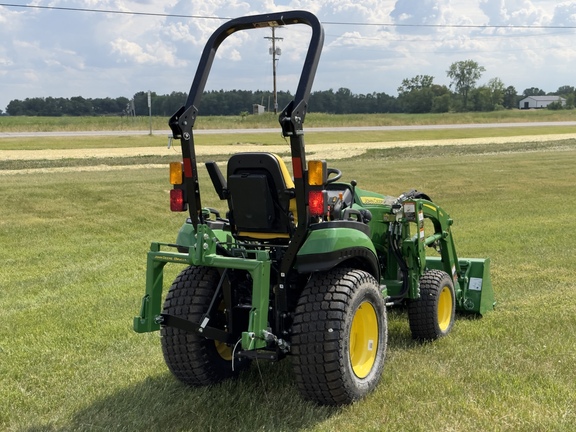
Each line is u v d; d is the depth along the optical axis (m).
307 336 3.83
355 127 60.41
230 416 3.93
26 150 31.64
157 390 4.38
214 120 65.00
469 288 6.14
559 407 3.91
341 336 3.84
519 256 8.96
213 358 4.42
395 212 5.27
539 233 10.89
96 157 27.30
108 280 8.02
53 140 39.78
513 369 4.59
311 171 3.73
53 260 9.33
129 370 4.80
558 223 12.01
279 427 3.74
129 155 28.61
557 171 20.92
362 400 4.07
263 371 4.71
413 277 5.21
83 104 118.19
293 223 4.06
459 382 4.37
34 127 52.31
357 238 4.07
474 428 3.66
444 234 5.94
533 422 3.70
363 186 17.98
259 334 3.72
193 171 4.09
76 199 14.74
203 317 4.21
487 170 21.42
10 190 15.48
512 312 6.16
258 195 4.02
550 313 6.05
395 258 5.36
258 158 4.02
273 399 4.16
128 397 4.27
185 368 4.31
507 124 64.69
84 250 10.06
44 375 4.73
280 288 4.04
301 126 3.71
